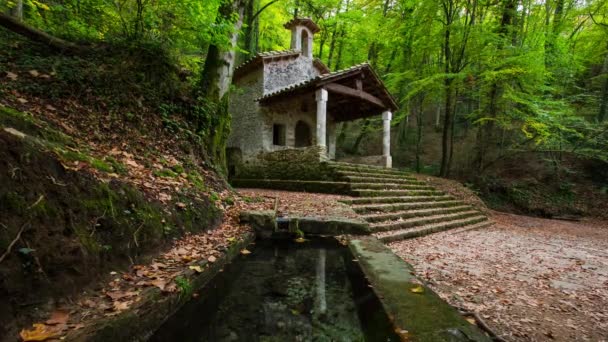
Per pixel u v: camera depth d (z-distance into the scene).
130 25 7.61
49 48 6.20
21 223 1.95
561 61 14.23
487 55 13.89
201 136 7.39
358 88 12.15
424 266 4.50
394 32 16.22
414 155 20.62
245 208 5.91
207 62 8.24
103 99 5.45
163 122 6.40
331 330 2.29
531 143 16.22
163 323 2.25
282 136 14.48
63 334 1.69
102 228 2.62
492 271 4.48
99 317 1.92
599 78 17.67
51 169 2.46
